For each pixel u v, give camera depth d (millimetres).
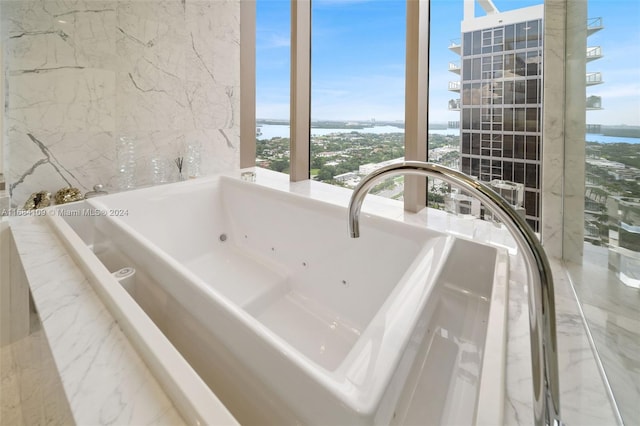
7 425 1146
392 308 790
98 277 919
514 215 444
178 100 2309
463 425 641
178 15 2258
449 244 1135
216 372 812
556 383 426
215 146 2570
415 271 978
